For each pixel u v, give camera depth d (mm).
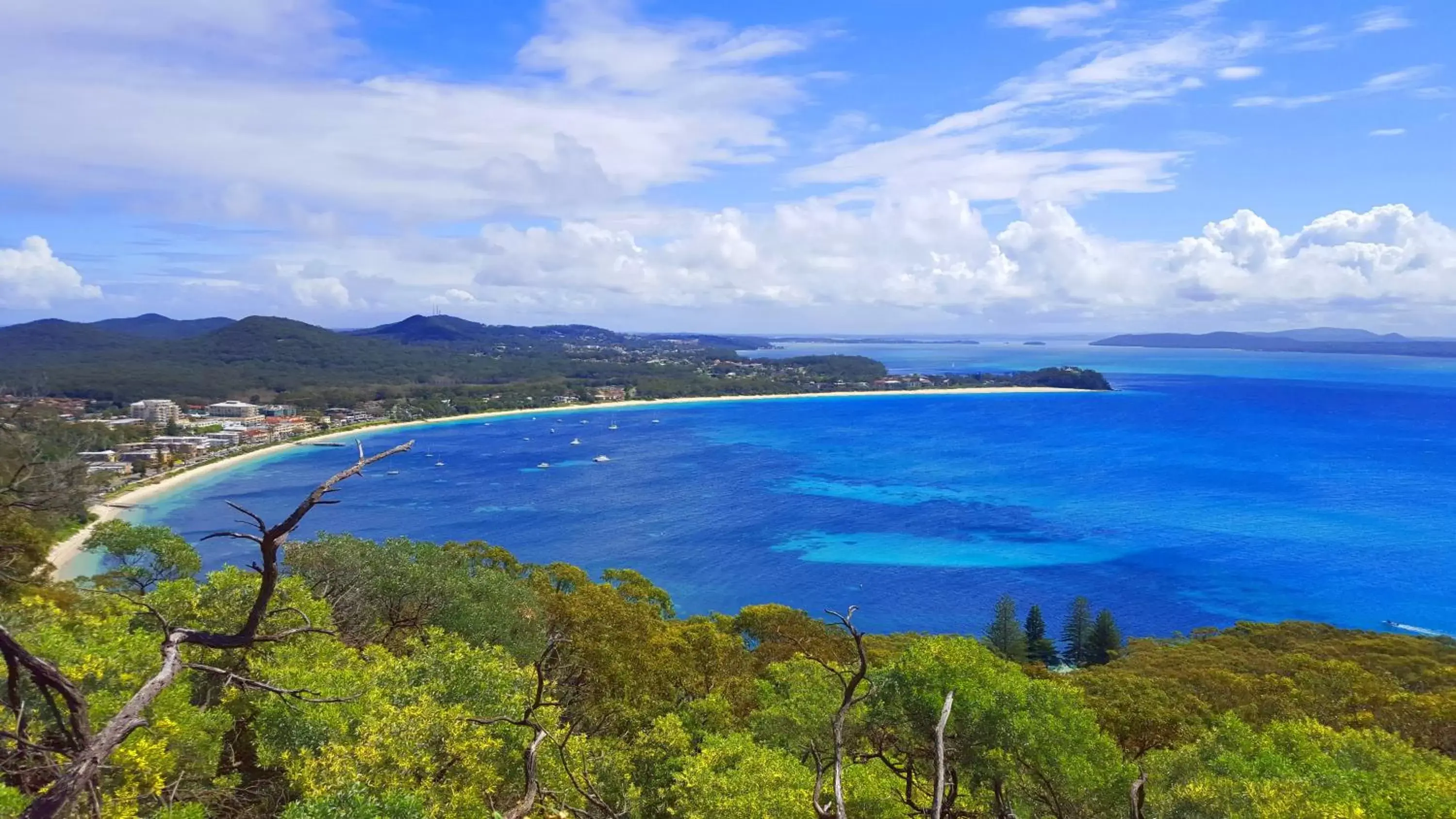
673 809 22047
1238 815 18656
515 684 22484
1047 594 93750
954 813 19375
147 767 13469
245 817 16797
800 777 21625
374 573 36719
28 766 7023
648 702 32969
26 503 25609
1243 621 75000
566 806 11227
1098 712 35812
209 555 106750
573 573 55938
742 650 44719
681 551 110938
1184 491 150000
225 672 6305
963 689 22688
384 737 16734
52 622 19906
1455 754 34938
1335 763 24141
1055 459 186375
